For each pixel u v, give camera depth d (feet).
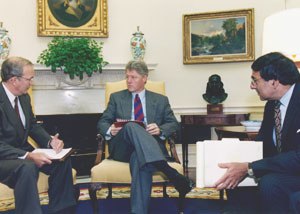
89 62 12.82
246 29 14.92
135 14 15.46
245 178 6.01
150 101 10.25
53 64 12.68
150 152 7.81
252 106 15.10
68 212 8.17
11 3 14.40
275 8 14.92
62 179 8.02
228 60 15.06
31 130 8.86
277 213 5.67
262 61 6.45
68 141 13.99
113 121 10.18
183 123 13.66
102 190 11.91
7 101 8.05
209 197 10.85
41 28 14.46
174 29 15.53
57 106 14.21
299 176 5.80
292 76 6.34
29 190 6.98
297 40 9.21
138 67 9.92
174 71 15.57
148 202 7.97
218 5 15.33
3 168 7.11
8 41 13.25
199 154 5.90
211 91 13.91
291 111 6.24
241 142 6.03
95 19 14.98
